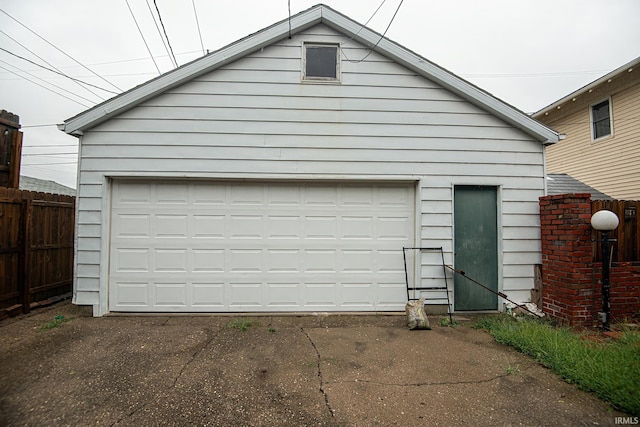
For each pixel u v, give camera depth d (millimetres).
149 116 5250
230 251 5332
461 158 5480
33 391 2932
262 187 5426
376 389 3008
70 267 6336
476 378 3215
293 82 5395
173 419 2561
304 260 5387
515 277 5402
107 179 5230
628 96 9680
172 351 3799
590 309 4559
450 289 5379
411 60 5312
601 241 4672
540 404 2762
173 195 5340
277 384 3086
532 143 5555
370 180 5414
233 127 5320
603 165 10430
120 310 5211
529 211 5488
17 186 5695
